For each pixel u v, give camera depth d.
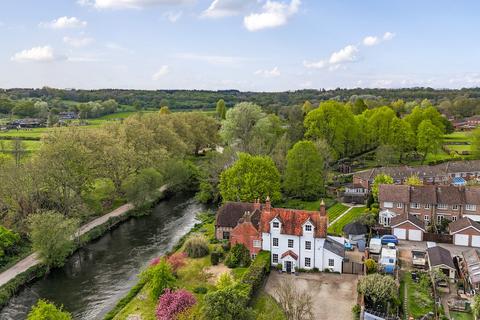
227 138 166.62
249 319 55.62
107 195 126.69
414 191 108.69
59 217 86.00
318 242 80.00
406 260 84.62
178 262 81.25
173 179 140.25
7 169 102.44
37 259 86.75
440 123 196.50
